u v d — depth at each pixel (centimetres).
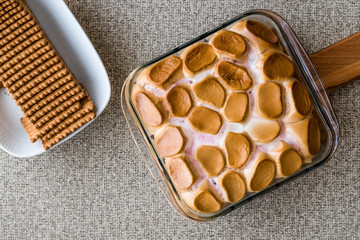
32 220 85
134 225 85
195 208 72
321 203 83
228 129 70
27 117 79
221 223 84
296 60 73
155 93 72
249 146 70
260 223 84
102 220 85
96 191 85
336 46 79
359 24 82
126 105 75
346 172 83
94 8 83
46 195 85
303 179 83
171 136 70
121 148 84
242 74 70
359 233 83
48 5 80
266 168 70
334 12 82
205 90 70
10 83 78
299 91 70
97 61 81
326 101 74
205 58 70
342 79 79
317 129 72
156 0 83
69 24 81
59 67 79
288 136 70
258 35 71
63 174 85
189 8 83
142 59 84
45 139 80
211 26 83
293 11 82
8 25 78
